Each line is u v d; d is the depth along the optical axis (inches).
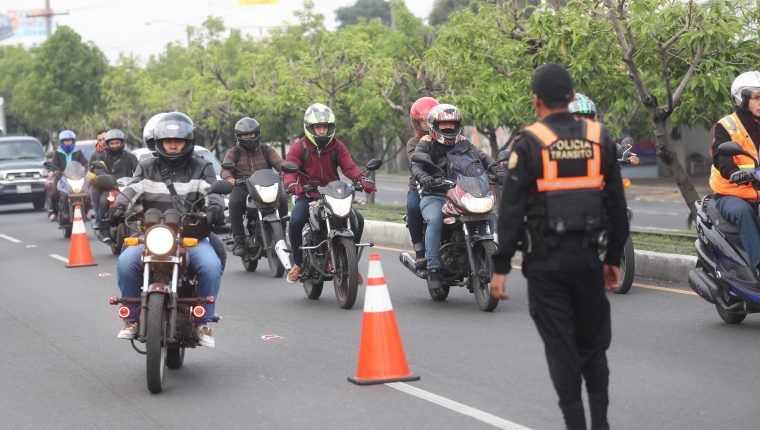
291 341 425.4
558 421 292.8
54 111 2330.2
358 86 1146.7
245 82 1455.5
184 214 354.3
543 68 254.2
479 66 811.4
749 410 298.4
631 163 499.2
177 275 342.0
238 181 636.1
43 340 448.5
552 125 249.9
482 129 931.3
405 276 613.3
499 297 254.1
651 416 295.4
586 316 253.6
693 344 389.4
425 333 429.7
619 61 656.4
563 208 246.4
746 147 404.2
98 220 829.2
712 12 571.8
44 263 759.7
